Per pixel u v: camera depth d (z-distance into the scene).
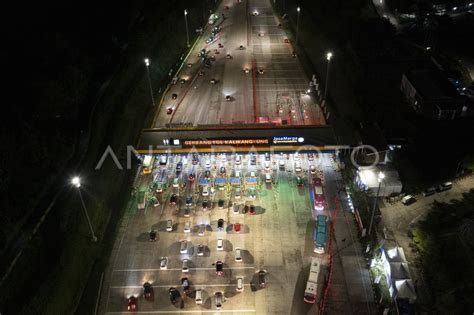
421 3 175.62
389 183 84.81
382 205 84.06
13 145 76.62
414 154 94.50
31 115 86.56
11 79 92.62
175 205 86.31
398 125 102.19
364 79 120.44
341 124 107.12
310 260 74.19
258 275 71.56
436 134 98.69
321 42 146.25
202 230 80.00
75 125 92.69
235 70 136.62
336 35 145.00
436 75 112.81
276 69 136.75
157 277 71.88
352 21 147.62
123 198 88.56
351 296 67.56
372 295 67.75
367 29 140.62
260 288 69.38
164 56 138.25
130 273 72.69
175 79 130.38
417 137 98.44
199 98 121.38
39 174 78.00
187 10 165.75
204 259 74.81
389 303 65.69
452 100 103.06
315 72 134.50
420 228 78.06
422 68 121.69
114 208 86.12
